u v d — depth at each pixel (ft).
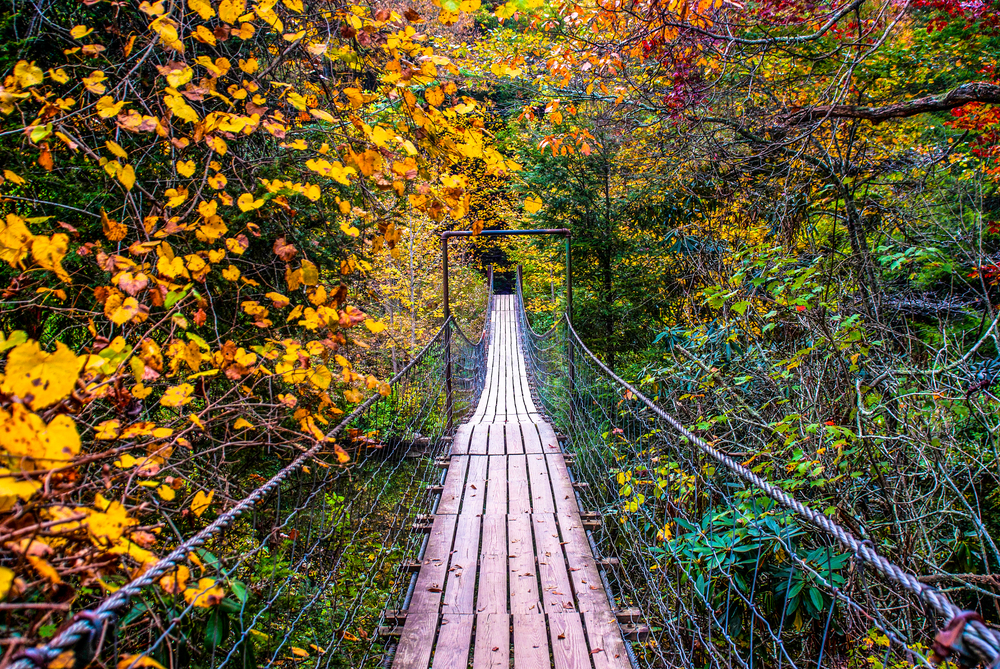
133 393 4.79
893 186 12.05
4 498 3.04
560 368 25.11
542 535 10.72
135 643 4.36
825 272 9.77
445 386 19.88
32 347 3.09
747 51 14.02
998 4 16.22
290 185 5.79
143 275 4.72
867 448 8.23
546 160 28.40
